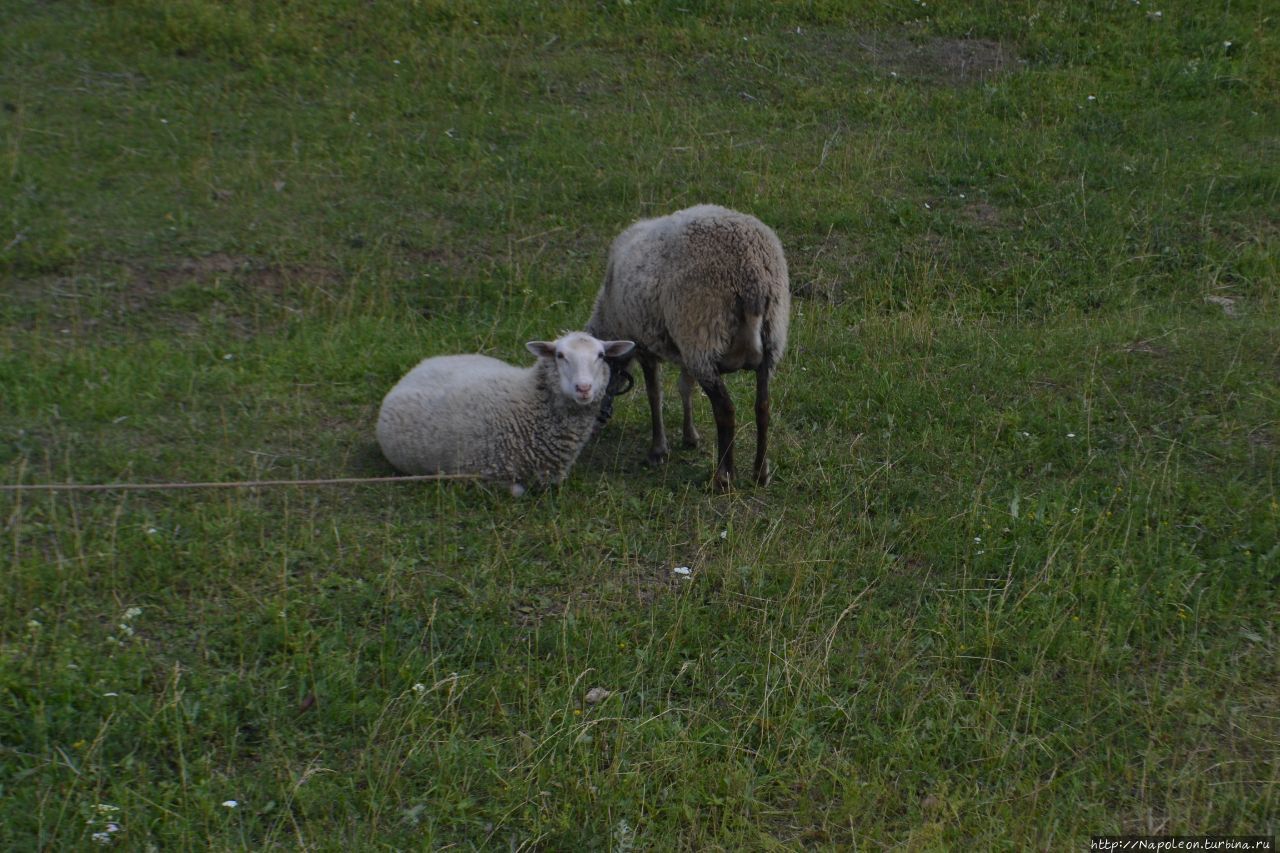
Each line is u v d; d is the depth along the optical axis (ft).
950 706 37.70
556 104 92.89
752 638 41.01
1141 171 82.94
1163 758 35.94
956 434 54.60
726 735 36.45
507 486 49.37
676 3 106.63
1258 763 35.58
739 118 91.09
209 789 32.94
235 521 44.14
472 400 48.83
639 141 87.20
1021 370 59.72
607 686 38.27
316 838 31.89
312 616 39.96
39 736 33.76
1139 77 96.22
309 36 99.30
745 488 50.39
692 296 47.70
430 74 95.45
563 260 73.05
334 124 87.71
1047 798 34.53
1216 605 42.37
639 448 55.16
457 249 73.41
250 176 79.00
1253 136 88.74
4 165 76.02
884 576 44.24
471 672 37.93
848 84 96.27
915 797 34.73
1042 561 44.75
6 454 48.26
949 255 73.56
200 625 38.96
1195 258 73.26
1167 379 58.08
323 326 63.77
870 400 57.21
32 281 65.87
